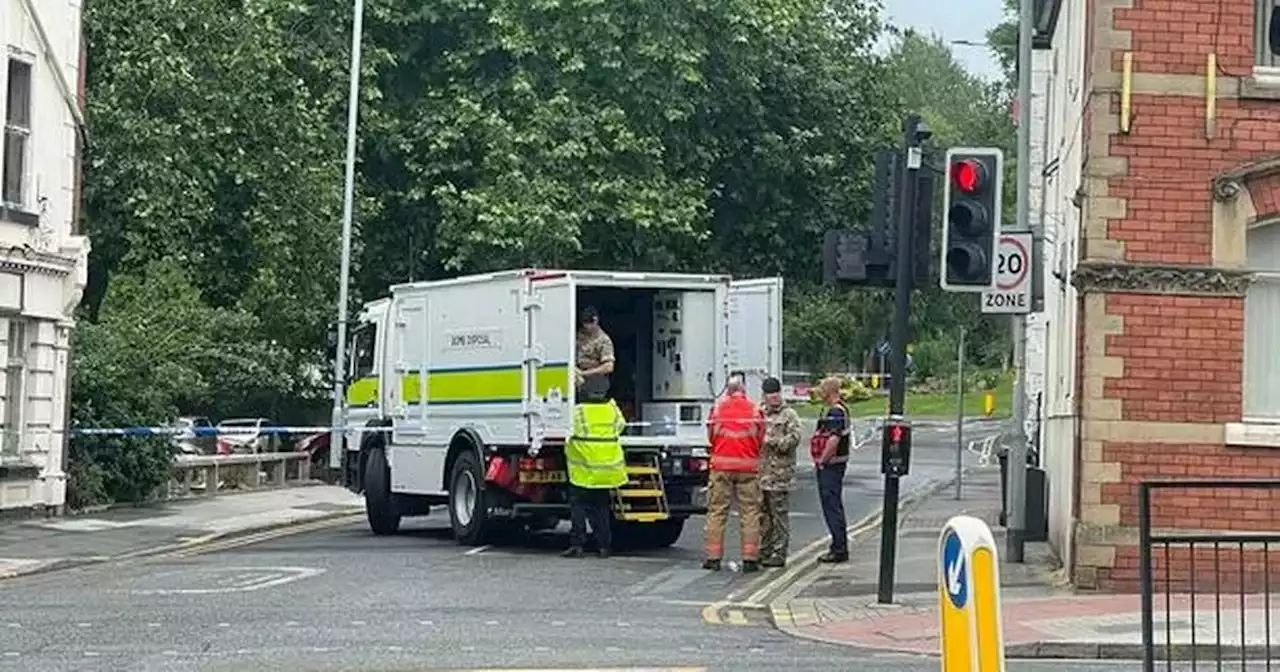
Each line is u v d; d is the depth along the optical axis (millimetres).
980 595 6898
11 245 22844
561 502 20922
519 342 20812
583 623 14648
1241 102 16438
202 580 17547
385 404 23828
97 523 23812
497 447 21156
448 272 35375
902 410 15953
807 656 13016
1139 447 16406
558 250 33688
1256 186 16422
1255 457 16375
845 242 15758
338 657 12438
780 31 36188
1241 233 16422
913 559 20156
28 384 23828
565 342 20281
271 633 13727
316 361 37469
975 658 6883
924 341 71375
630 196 34062
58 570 19031
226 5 30969
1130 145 16469
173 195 29391
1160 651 13250
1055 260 23219
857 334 64000
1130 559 16406
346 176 31797
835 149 37719
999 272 19578
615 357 22016
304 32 34625
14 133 23406
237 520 24828
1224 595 15812
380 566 18906
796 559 20531
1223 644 13297
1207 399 16406
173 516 25297
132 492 27156
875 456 43625
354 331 25344
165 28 29797
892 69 42156
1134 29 16469
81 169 25891
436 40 35688
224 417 39219
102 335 29906
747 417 19344
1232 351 16422
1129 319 16422
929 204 15680
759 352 21812
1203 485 10375
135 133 29031
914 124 15578
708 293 21453
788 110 37438
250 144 31234
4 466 23156
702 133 36031
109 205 29516
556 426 20297
